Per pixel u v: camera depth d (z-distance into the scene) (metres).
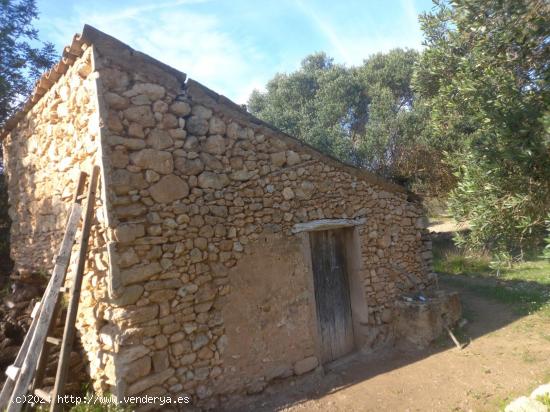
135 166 3.95
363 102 16.42
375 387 5.03
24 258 6.38
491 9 3.85
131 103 4.00
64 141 4.79
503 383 4.84
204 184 4.53
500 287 9.45
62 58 4.34
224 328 4.50
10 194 7.09
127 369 3.64
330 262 6.23
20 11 9.92
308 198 5.68
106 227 3.77
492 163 3.67
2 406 3.53
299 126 14.91
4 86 9.07
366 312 6.24
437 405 4.49
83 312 4.18
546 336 6.12
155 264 3.96
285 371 5.01
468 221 4.09
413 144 13.67
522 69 3.99
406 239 7.25
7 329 4.68
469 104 4.26
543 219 3.52
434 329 6.32
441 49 5.08
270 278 5.05
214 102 4.74
